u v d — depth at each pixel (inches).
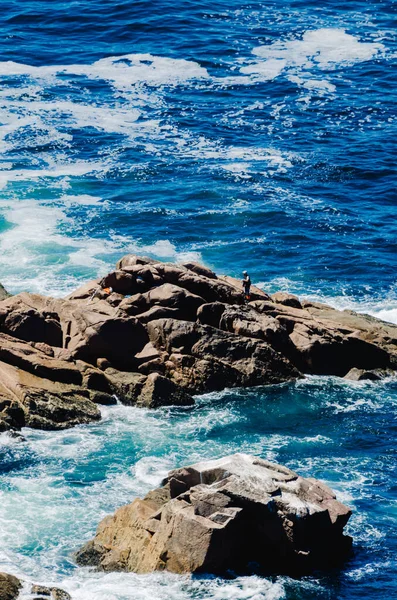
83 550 1793.8
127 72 4549.7
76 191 3565.5
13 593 1632.6
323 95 4399.6
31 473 2058.3
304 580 1743.4
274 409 2413.9
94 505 1952.5
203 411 2380.7
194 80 4505.4
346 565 1806.1
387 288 3058.6
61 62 4626.0
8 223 3294.8
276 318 2657.5
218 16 5137.8
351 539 1845.5
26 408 2240.4
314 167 3818.9
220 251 3230.8
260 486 1771.7
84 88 4394.7
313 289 3034.0
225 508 1736.0
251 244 3282.5
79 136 3981.3
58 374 2353.6
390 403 2471.7
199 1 5285.4
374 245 3312.0
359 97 4389.8
